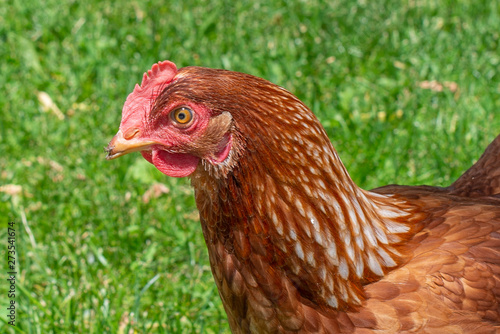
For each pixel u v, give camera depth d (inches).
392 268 124.2
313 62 284.8
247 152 113.0
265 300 121.4
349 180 122.3
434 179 221.3
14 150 244.2
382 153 229.6
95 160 235.6
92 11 325.1
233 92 112.4
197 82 113.7
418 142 236.2
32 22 319.9
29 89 274.8
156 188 224.2
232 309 128.0
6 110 264.2
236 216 117.2
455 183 156.9
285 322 122.0
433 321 119.5
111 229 206.1
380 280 122.7
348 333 120.9
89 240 204.7
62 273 197.6
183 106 113.4
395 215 132.0
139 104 117.6
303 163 114.6
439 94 259.3
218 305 183.6
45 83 275.6
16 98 269.1
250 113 112.1
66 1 333.1
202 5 328.2
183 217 214.5
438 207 136.6
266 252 118.0
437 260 123.6
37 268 200.4
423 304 120.0
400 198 140.3
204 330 178.4
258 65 278.4
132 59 289.4
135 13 327.0
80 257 199.8
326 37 299.1
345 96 256.5
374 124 243.1
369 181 221.5
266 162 113.1
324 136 118.2
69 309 179.5
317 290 119.5
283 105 114.0
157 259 203.0
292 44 296.0
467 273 122.6
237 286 123.1
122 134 118.0
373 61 279.9
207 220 121.4
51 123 257.4
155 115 115.7
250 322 126.0
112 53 294.2
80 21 316.5
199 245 204.8
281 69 277.7
